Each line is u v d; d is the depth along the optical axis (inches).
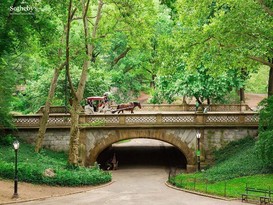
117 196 920.9
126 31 1270.9
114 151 1722.4
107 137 1393.9
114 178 1268.5
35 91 1672.0
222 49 1003.9
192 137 1401.3
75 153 1172.5
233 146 1384.1
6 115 1256.8
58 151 1384.1
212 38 1011.3
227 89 1630.2
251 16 925.2
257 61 1063.0
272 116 1001.5
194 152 1398.9
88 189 1037.2
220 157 1366.9
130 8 1135.6
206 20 1124.5
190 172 1379.2
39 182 1021.2
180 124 1391.5
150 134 1396.4
